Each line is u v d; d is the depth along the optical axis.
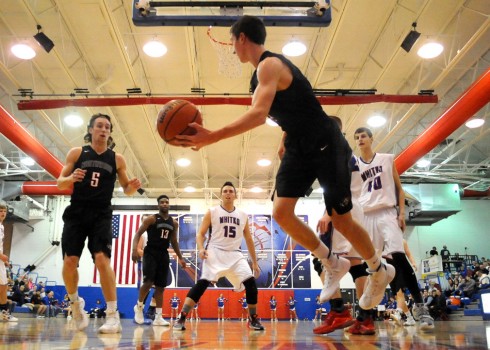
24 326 3.98
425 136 10.16
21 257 17.89
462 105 8.49
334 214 2.11
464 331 3.24
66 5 8.25
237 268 4.07
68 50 9.63
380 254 3.62
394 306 14.84
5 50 9.59
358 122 12.86
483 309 10.19
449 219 18.81
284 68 1.92
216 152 15.60
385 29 8.92
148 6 4.32
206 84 10.84
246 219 4.33
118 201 18.61
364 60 10.00
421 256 18.36
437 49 8.05
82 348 1.59
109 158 3.14
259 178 18.33
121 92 11.30
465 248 18.45
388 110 12.11
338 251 2.97
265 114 1.77
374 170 3.69
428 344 1.86
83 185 2.99
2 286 6.09
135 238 5.63
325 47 9.02
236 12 4.30
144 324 5.79
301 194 2.19
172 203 18.66
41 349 1.53
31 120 12.75
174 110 1.79
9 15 8.58
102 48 9.55
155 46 7.79
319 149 2.00
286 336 2.70
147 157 16.03
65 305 16.09
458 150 14.40
